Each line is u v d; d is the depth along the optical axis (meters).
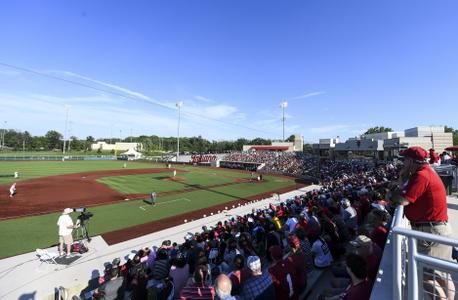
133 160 83.62
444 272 2.22
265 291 4.19
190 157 81.56
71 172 47.00
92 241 14.45
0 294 9.04
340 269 5.36
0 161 68.25
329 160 49.66
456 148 19.28
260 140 130.88
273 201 25.53
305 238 6.93
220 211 21.70
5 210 20.84
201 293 4.91
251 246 8.23
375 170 31.69
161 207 22.88
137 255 9.89
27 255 12.29
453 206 8.69
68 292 9.23
